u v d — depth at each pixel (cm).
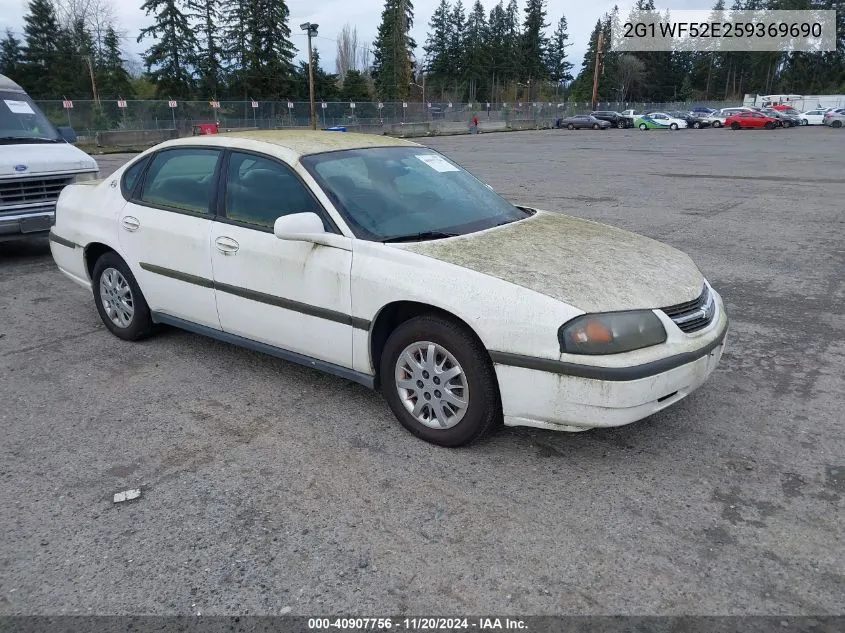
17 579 262
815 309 597
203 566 268
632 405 303
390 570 265
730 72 11350
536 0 10300
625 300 317
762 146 2981
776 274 719
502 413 338
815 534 284
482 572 264
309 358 399
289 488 321
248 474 334
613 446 358
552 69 11150
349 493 317
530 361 309
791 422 384
